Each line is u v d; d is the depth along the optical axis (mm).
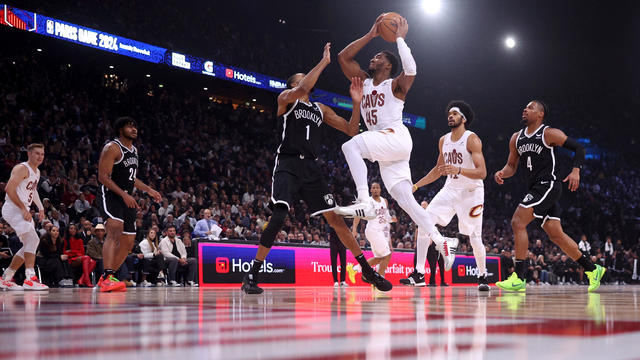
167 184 14180
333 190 18844
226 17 22422
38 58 16359
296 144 4277
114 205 4941
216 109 20797
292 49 23922
